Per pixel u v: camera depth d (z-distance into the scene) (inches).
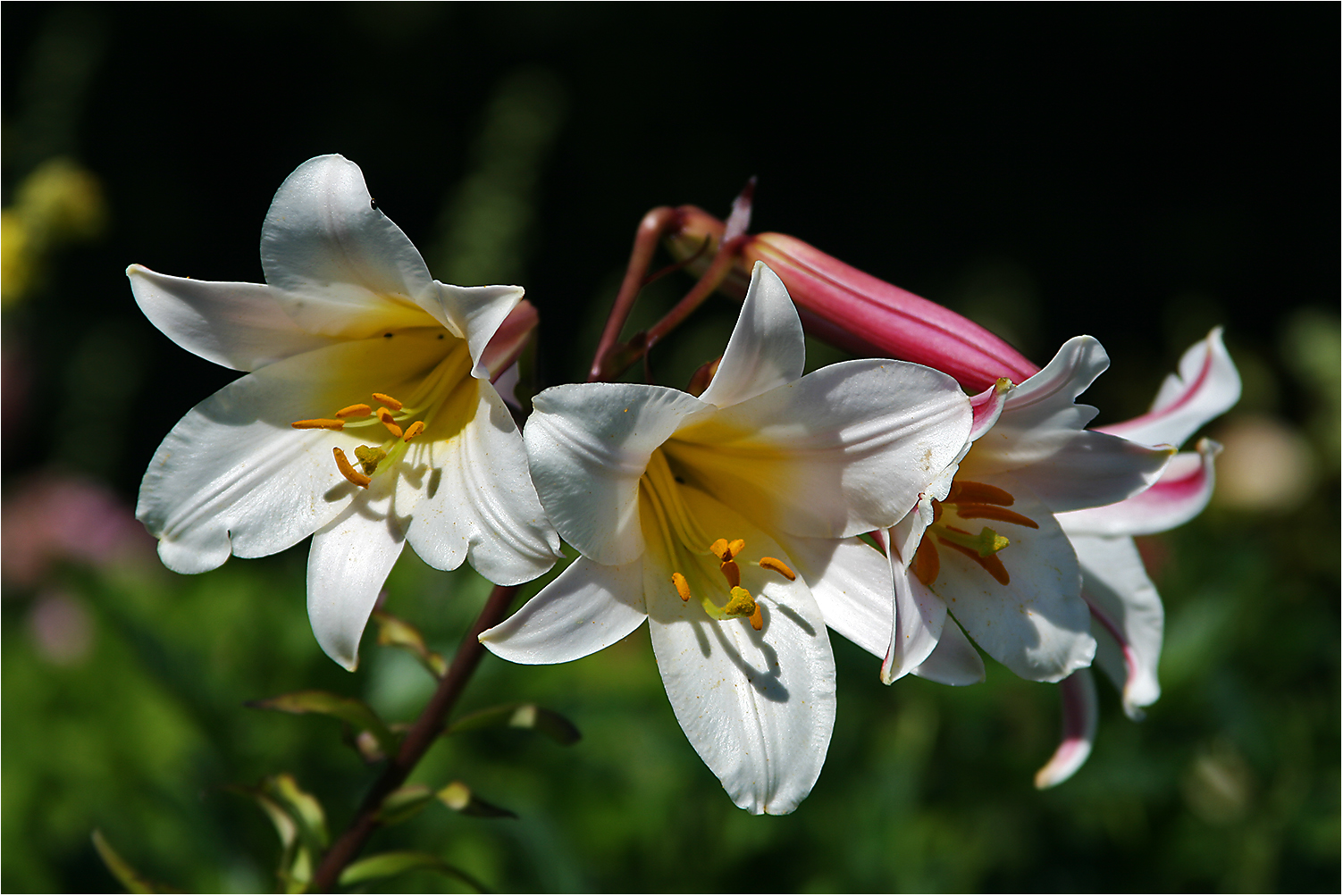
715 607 46.7
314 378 47.8
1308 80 187.9
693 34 189.0
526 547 45.6
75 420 95.3
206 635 59.5
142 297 46.7
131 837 53.4
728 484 47.7
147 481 46.9
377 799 48.8
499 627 45.4
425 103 187.2
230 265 185.9
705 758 45.9
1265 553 64.5
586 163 189.2
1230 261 189.8
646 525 47.0
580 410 45.4
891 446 46.1
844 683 56.6
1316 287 188.1
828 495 46.7
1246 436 85.0
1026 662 46.9
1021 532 47.3
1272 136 192.1
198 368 164.2
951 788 56.3
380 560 46.5
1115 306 195.6
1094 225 197.3
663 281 149.3
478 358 45.9
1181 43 192.2
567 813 55.8
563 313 187.5
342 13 182.5
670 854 54.9
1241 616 58.3
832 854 54.6
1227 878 56.0
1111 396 125.6
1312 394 97.3
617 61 188.4
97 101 171.2
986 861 56.2
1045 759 55.9
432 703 48.6
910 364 46.0
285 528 47.0
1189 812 56.3
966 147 198.5
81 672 57.6
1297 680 60.4
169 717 57.0
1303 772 55.9
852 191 198.7
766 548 47.4
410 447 47.4
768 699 46.2
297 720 53.6
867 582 46.7
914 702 55.6
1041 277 196.4
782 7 187.5
